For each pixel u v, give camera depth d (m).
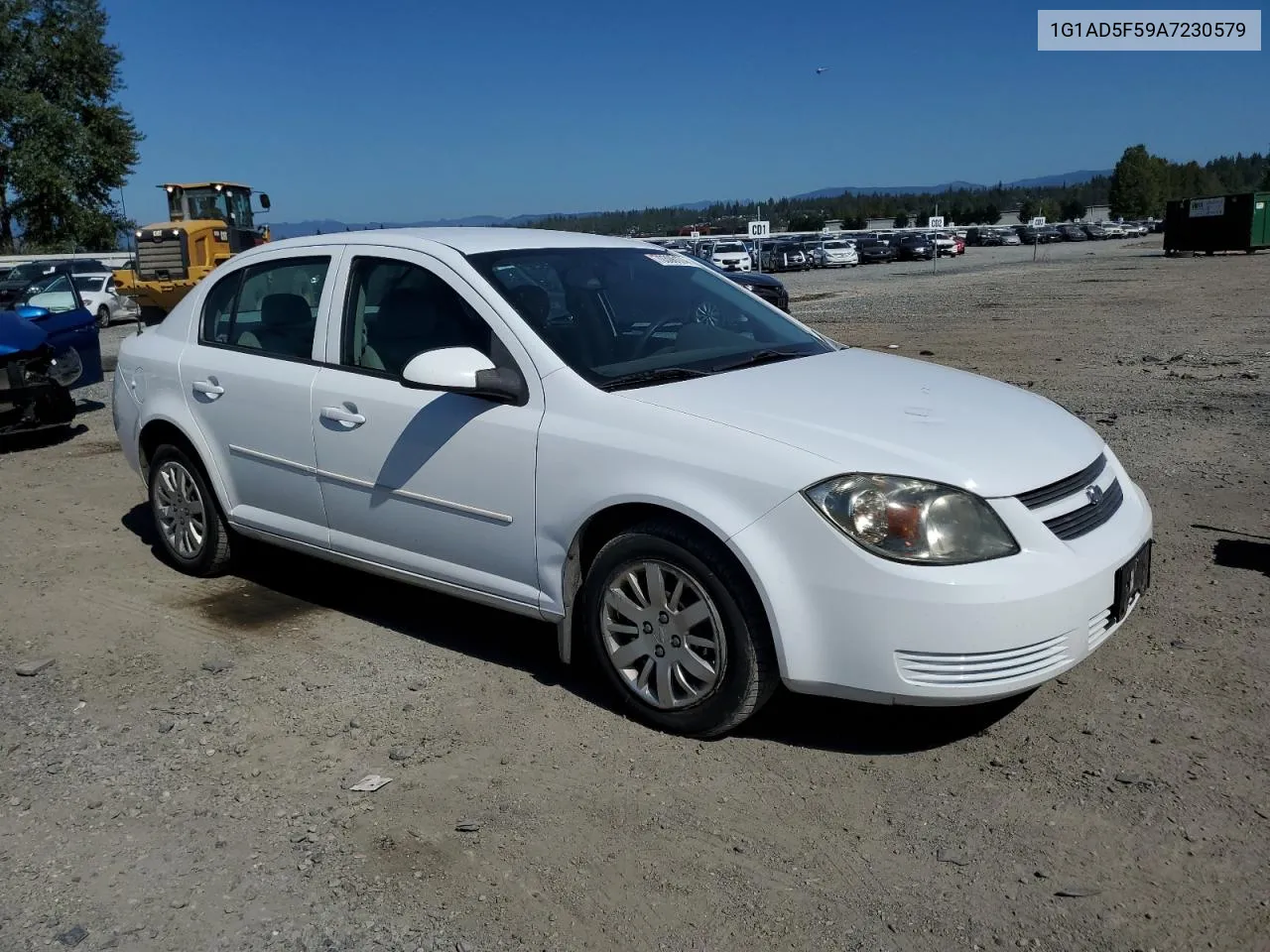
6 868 2.99
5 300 11.89
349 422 4.30
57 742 3.72
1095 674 3.95
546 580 3.80
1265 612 4.44
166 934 2.69
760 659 3.36
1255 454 7.20
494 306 3.96
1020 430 3.58
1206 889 2.73
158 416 5.20
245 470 4.84
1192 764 3.31
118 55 55.09
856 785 3.28
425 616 4.81
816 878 2.84
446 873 2.91
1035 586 3.12
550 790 3.30
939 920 2.66
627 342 4.05
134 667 4.33
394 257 4.34
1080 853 2.90
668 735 3.62
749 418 3.46
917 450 3.28
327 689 4.06
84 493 7.36
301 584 5.29
